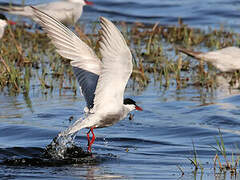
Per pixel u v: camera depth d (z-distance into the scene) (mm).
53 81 15680
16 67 16812
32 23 23562
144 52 19250
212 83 15992
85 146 10633
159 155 10141
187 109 13211
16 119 12055
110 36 8266
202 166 9414
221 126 11906
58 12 14578
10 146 10422
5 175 8820
